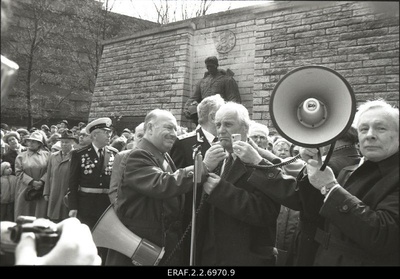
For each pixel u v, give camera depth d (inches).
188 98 128.3
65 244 45.1
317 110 67.2
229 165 95.9
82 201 165.6
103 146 170.9
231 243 89.0
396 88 91.0
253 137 136.1
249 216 87.0
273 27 124.5
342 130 65.3
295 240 81.9
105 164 169.3
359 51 100.0
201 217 92.8
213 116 119.2
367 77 96.6
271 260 88.4
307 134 67.5
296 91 69.7
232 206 87.0
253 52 130.4
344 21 102.3
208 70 132.1
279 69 125.5
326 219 70.6
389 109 68.5
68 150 177.2
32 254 44.0
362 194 68.6
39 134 201.0
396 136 66.9
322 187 67.6
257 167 82.6
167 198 91.2
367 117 68.1
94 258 48.2
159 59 130.6
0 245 47.0
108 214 95.9
